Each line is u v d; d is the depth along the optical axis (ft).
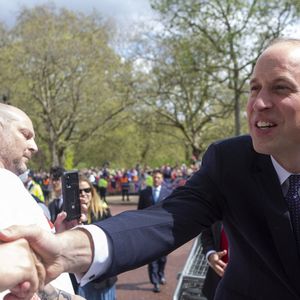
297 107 4.80
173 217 5.08
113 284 13.02
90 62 90.02
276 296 5.15
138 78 91.61
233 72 64.69
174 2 63.67
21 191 4.79
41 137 104.42
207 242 11.81
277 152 5.00
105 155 119.96
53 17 87.97
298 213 5.06
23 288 3.29
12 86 87.10
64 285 5.56
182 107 93.66
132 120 101.76
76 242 3.99
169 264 29.96
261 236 5.17
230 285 5.60
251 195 5.24
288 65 4.78
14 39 88.12
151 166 132.77
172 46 74.18
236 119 67.41
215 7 62.64
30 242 3.40
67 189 9.60
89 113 98.02
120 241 4.36
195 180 5.61
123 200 94.53
